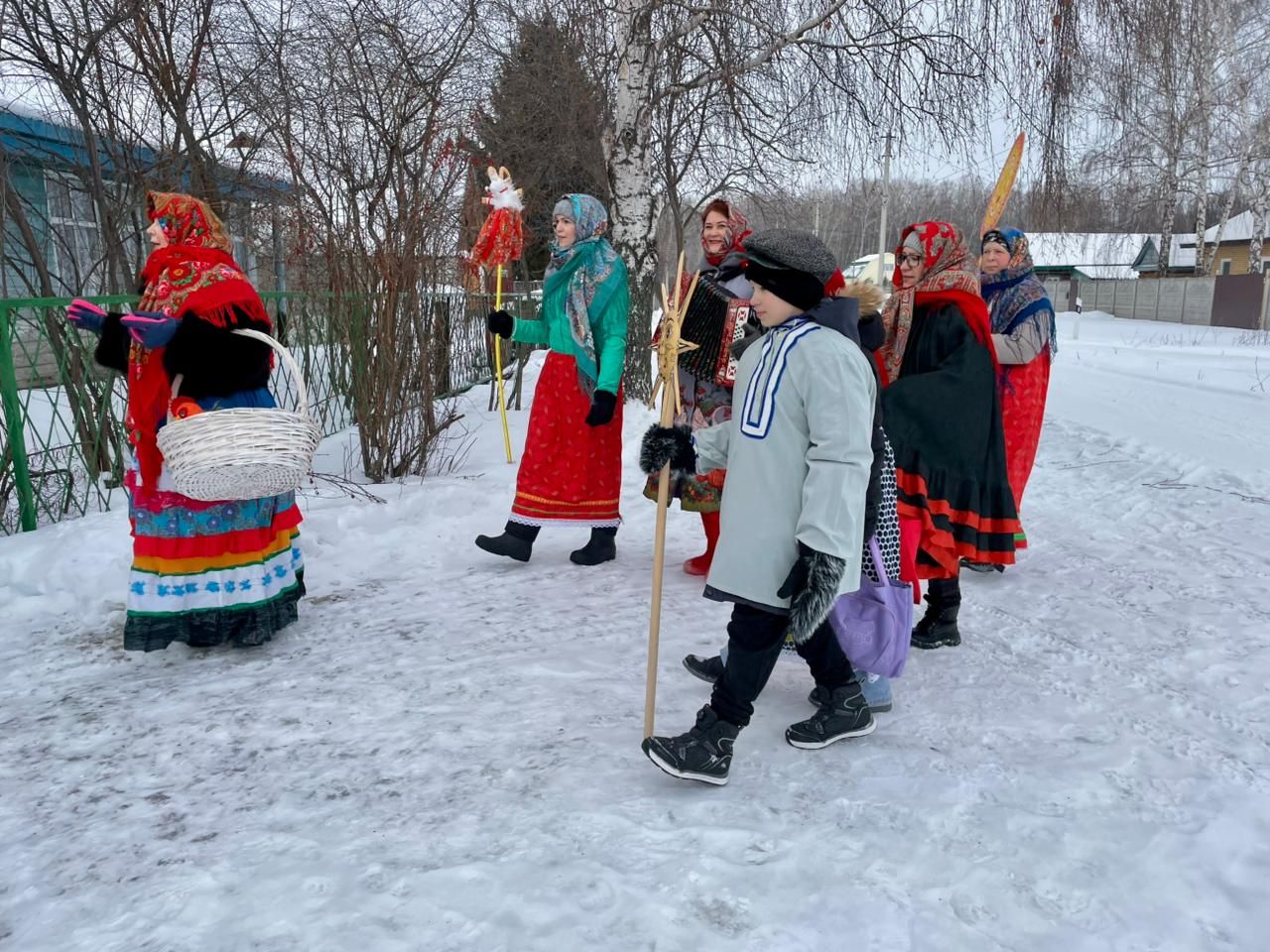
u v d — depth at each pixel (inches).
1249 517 237.8
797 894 88.6
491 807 105.5
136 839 101.3
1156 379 569.6
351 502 239.6
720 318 179.3
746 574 105.3
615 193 393.1
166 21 292.0
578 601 182.2
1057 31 339.3
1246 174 1198.3
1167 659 147.9
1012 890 89.7
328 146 285.0
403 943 82.0
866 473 102.0
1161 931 84.1
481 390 484.7
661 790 108.6
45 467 241.6
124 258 303.9
